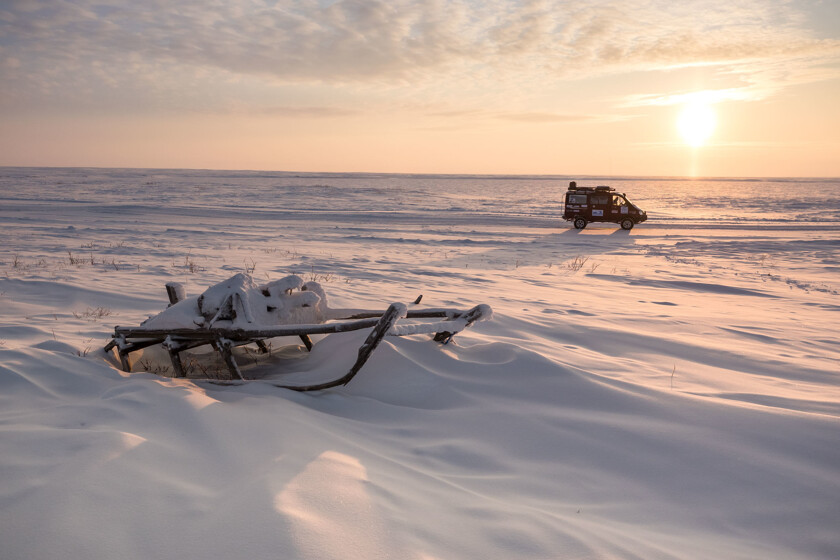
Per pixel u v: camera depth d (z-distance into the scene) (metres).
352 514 2.11
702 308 9.96
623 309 9.30
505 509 2.44
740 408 3.72
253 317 4.51
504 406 3.98
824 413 3.87
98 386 3.83
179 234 22.66
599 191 29.17
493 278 13.09
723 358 5.87
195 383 4.37
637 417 3.74
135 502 2.04
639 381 4.67
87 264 12.41
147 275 10.86
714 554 2.27
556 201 59.41
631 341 6.42
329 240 22.02
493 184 142.12
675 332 7.40
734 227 30.70
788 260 18.42
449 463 3.16
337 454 2.83
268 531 1.88
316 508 2.10
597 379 4.36
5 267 11.49
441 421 3.81
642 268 16.17
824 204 57.91
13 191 58.34
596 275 14.42
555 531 2.24
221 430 2.94
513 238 24.44
